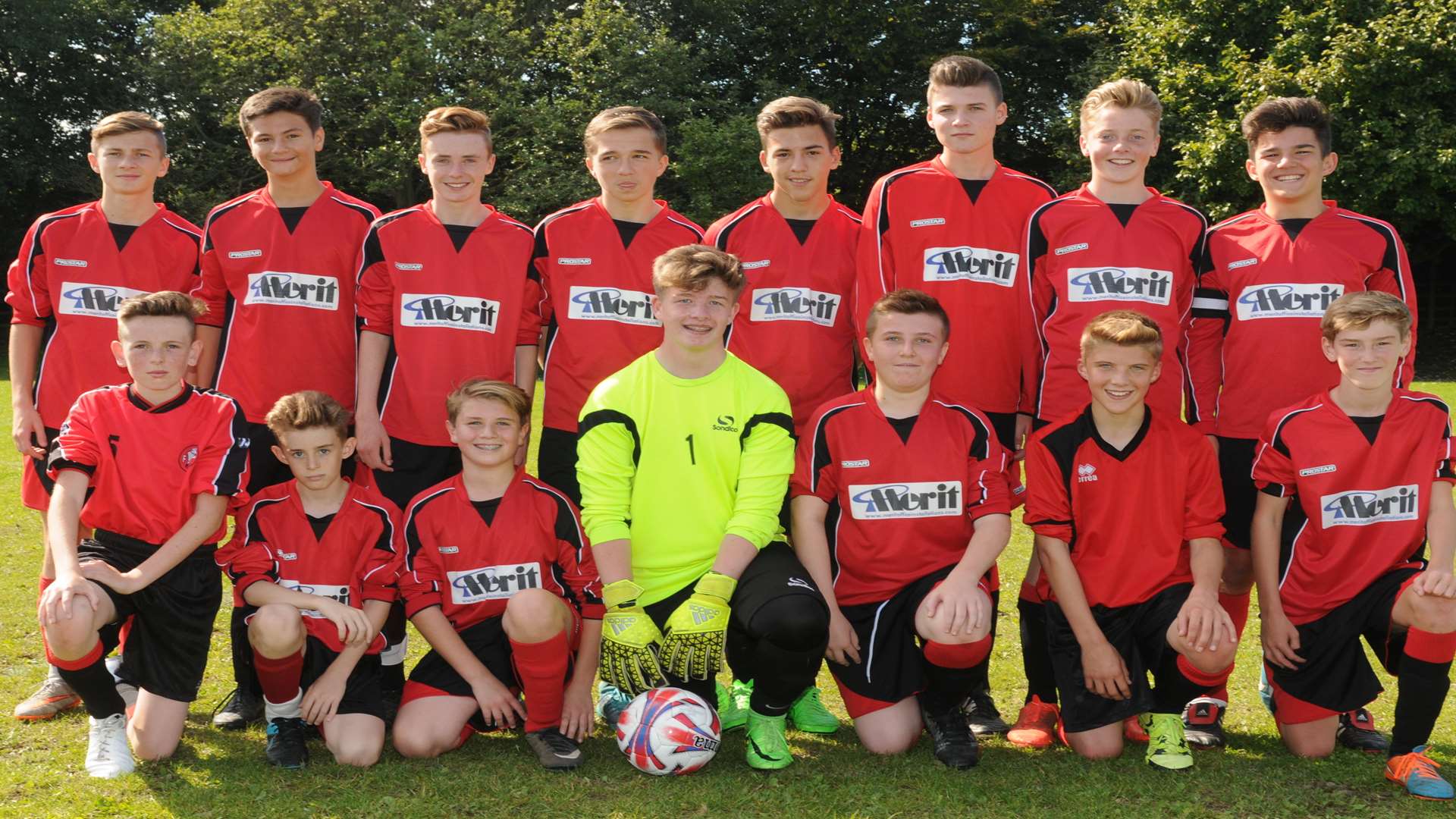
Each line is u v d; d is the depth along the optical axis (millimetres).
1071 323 4133
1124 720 3588
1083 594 3549
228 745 3617
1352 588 3521
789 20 25328
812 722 3799
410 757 3498
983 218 4312
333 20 22391
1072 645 3594
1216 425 4227
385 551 3730
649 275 4336
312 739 3678
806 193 4301
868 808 3121
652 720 3320
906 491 3637
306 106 4332
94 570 3357
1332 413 3611
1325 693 3500
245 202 4426
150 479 3572
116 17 25453
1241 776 3373
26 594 5309
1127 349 3447
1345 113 18297
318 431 3648
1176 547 3531
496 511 3711
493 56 22719
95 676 3303
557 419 4367
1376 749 3576
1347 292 4012
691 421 3568
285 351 4336
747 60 26562
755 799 3188
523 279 4332
